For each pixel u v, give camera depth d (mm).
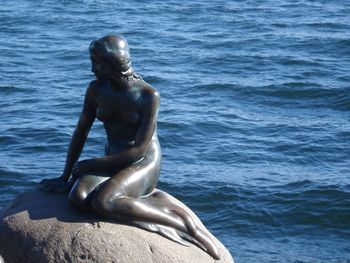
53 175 18156
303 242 16094
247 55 28359
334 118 22484
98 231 10320
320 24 33188
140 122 10938
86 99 11211
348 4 37562
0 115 21906
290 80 25328
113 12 35469
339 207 17266
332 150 20109
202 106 23047
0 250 10477
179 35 31297
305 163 19406
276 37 30984
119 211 10430
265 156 19703
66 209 10688
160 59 27766
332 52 29109
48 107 22562
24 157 19219
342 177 18578
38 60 27562
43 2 37156
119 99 10914
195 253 10625
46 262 10188
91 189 10609
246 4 37531
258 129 21328
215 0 38156
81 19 34000
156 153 11094
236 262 15094
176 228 10711
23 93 23781
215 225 16609
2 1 37281
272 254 15508
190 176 18359
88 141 19828
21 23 33188
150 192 11125
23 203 10984
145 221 10547
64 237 10297
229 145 20219
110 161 10828
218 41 30359
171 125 21141
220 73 26297
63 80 25172
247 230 16453
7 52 28547
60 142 20031
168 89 24469
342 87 24453
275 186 18031
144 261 10234
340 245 16047
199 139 20516
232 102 23547
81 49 29000
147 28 32438
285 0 38656
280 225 16688
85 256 10172
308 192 17750
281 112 22922
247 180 18281
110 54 10711
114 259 10156
